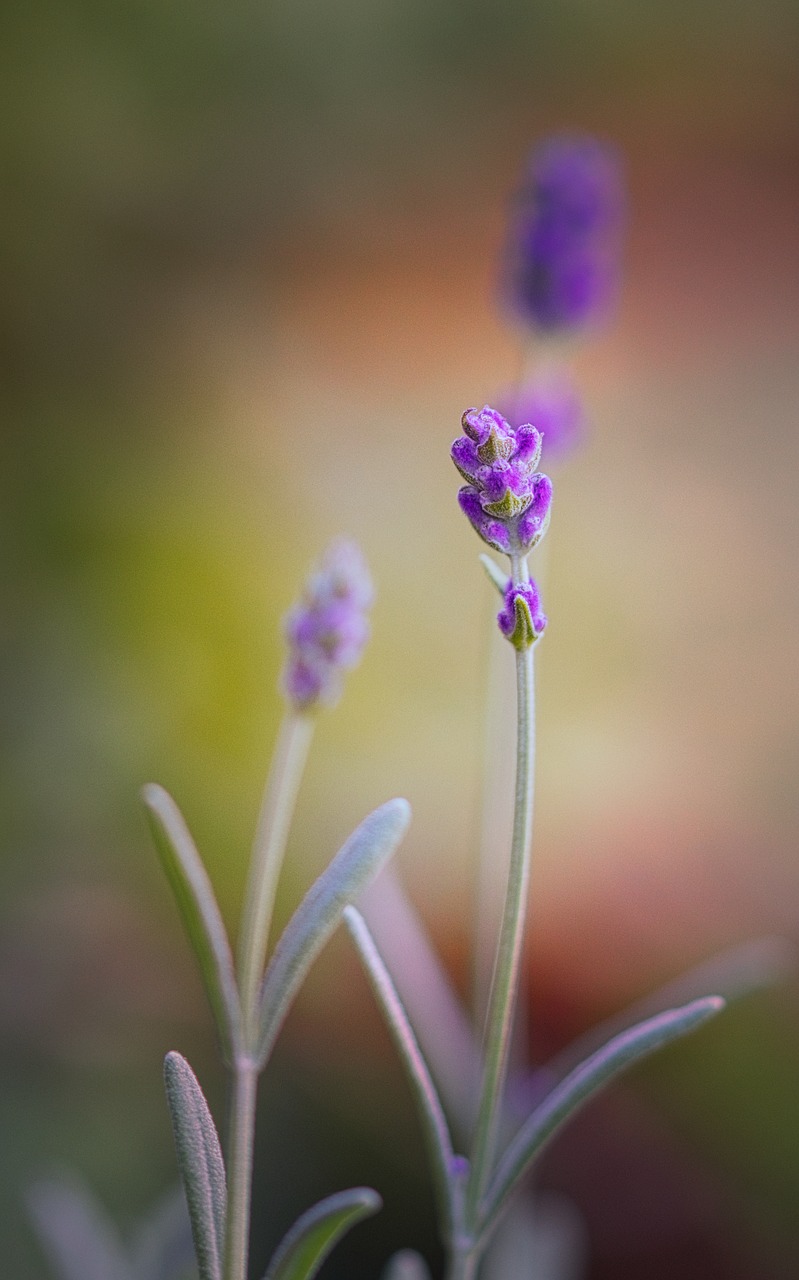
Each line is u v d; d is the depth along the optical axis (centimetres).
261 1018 43
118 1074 88
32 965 96
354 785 123
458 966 104
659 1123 86
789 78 291
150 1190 80
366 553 151
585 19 283
